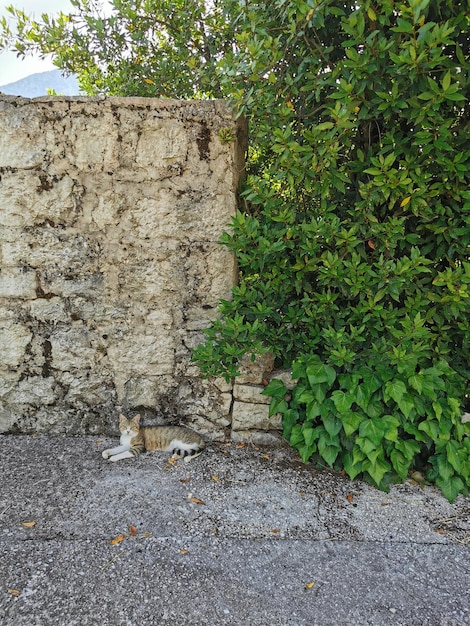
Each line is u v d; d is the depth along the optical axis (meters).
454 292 2.96
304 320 3.25
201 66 3.92
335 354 3.06
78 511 2.78
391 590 2.32
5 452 3.41
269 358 3.58
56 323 3.58
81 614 2.09
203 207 3.46
